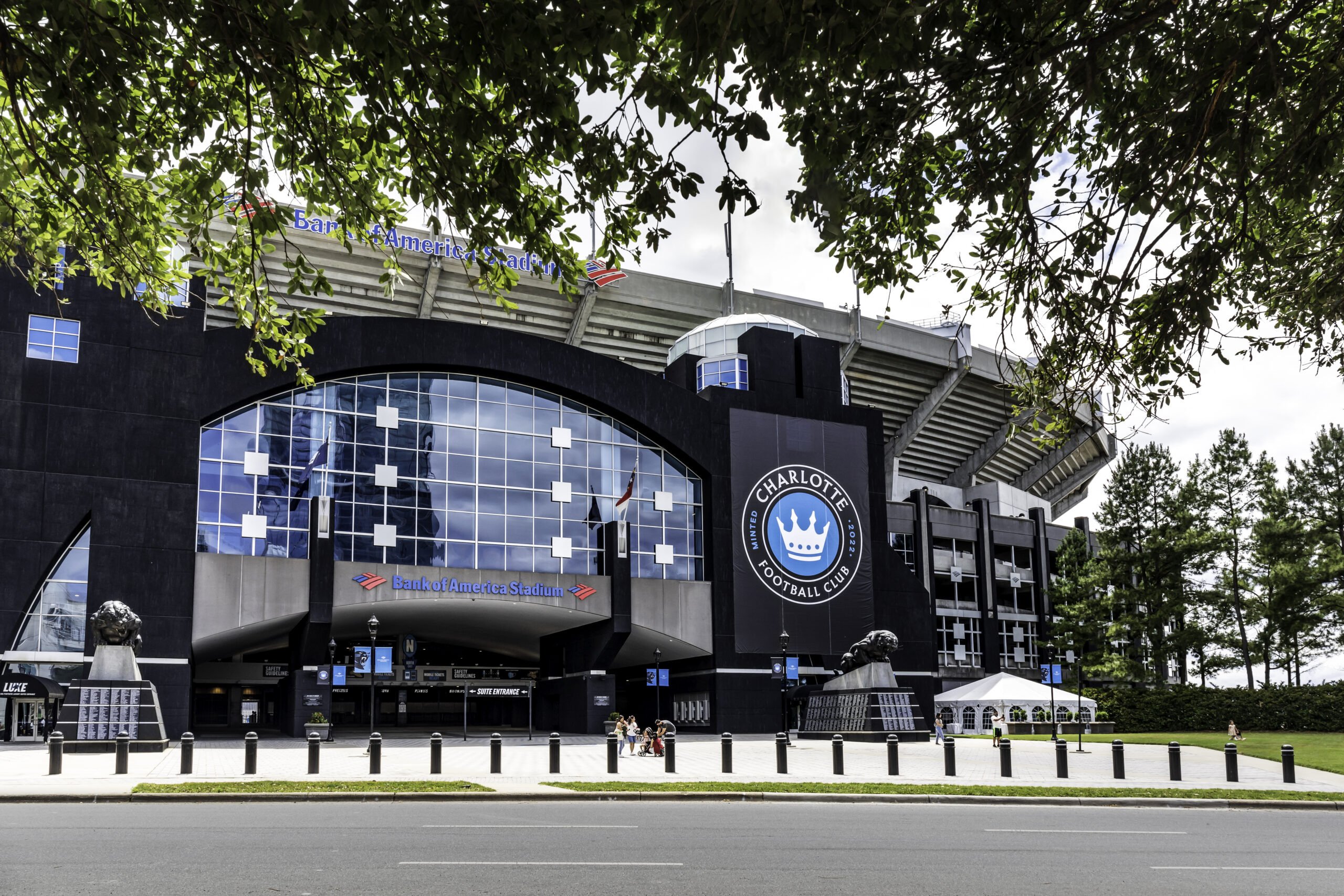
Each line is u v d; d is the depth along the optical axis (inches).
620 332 2844.5
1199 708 2285.9
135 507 1726.1
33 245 486.6
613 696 2100.1
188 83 398.6
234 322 2378.2
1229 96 302.8
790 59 290.0
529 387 2124.8
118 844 480.1
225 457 1843.0
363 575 1894.7
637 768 1071.6
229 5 322.7
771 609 2219.5
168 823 581.3
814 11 277.0
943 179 365.1
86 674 1654.8
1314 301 403.2
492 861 432.1
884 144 332.8
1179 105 302.0
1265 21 282.0
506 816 633.0
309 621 1823.3
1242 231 308.8
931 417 3267.7
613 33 292.8
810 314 2938.0
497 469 2064.5
